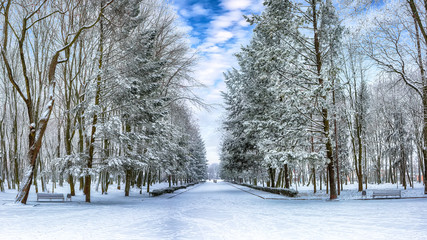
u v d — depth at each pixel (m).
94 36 21.11
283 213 12.34
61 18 20.33
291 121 21.38
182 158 40.88
